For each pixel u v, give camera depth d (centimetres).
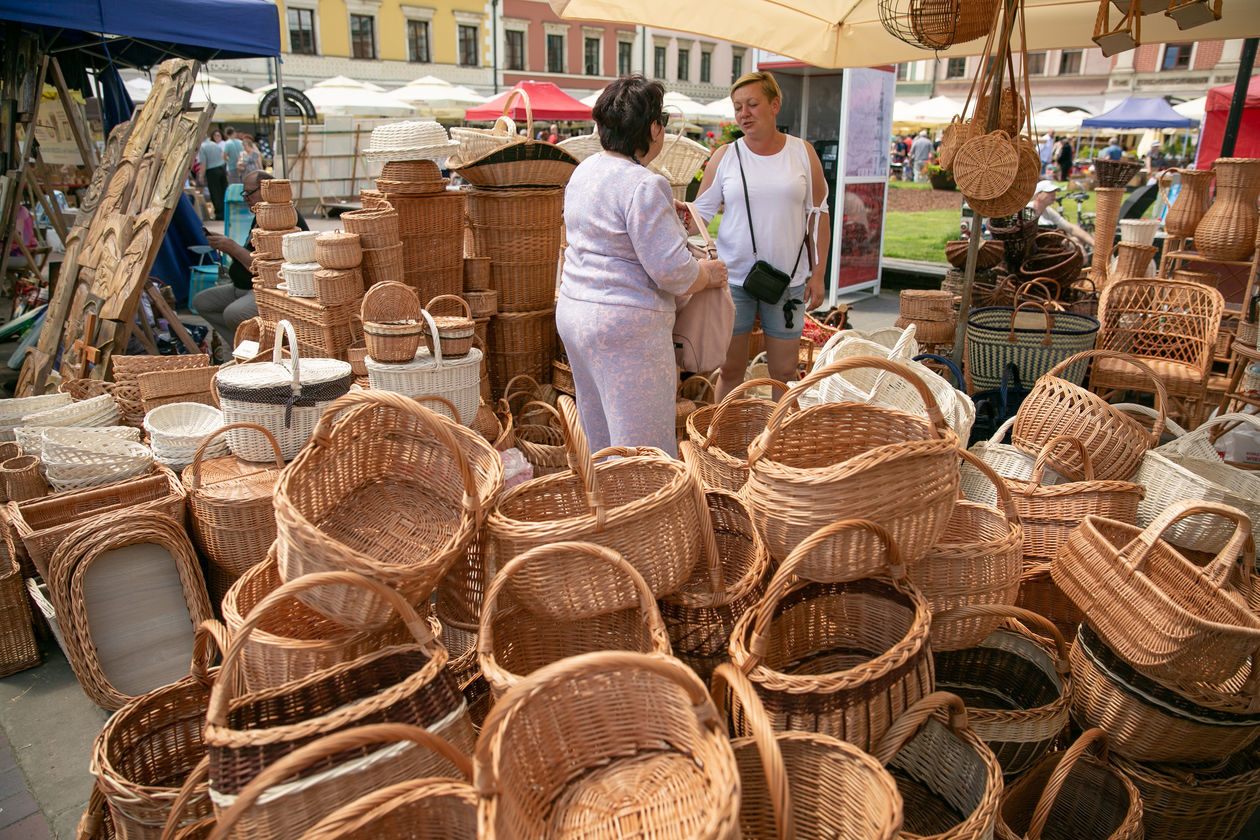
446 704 160
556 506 229
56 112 789
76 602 245
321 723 147
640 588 166
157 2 609
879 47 554
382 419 224
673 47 3716
